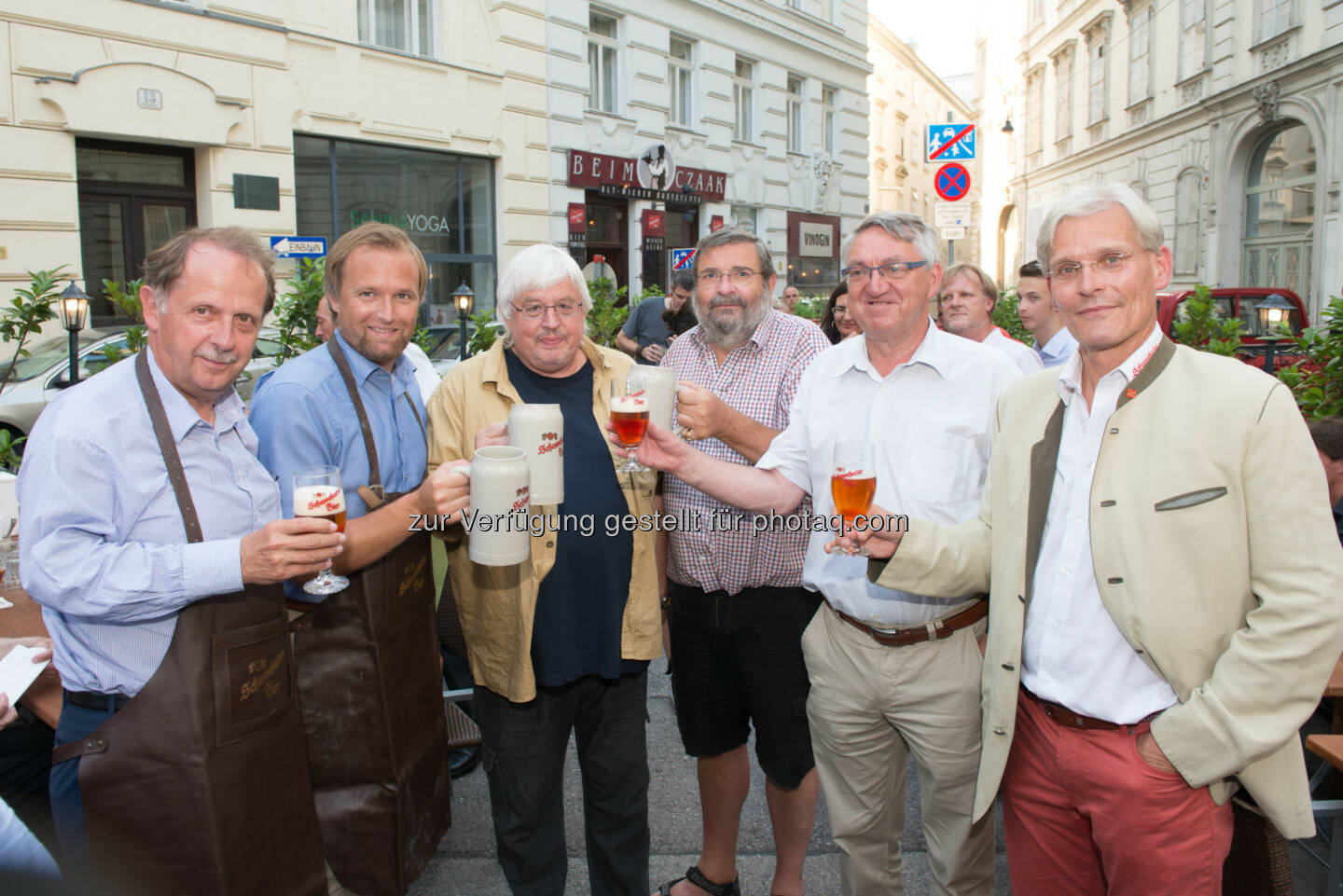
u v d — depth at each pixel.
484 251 12.33
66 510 1.51
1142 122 19.19
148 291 1.61
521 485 1.82
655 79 14.25
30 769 2.42
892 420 2.08
